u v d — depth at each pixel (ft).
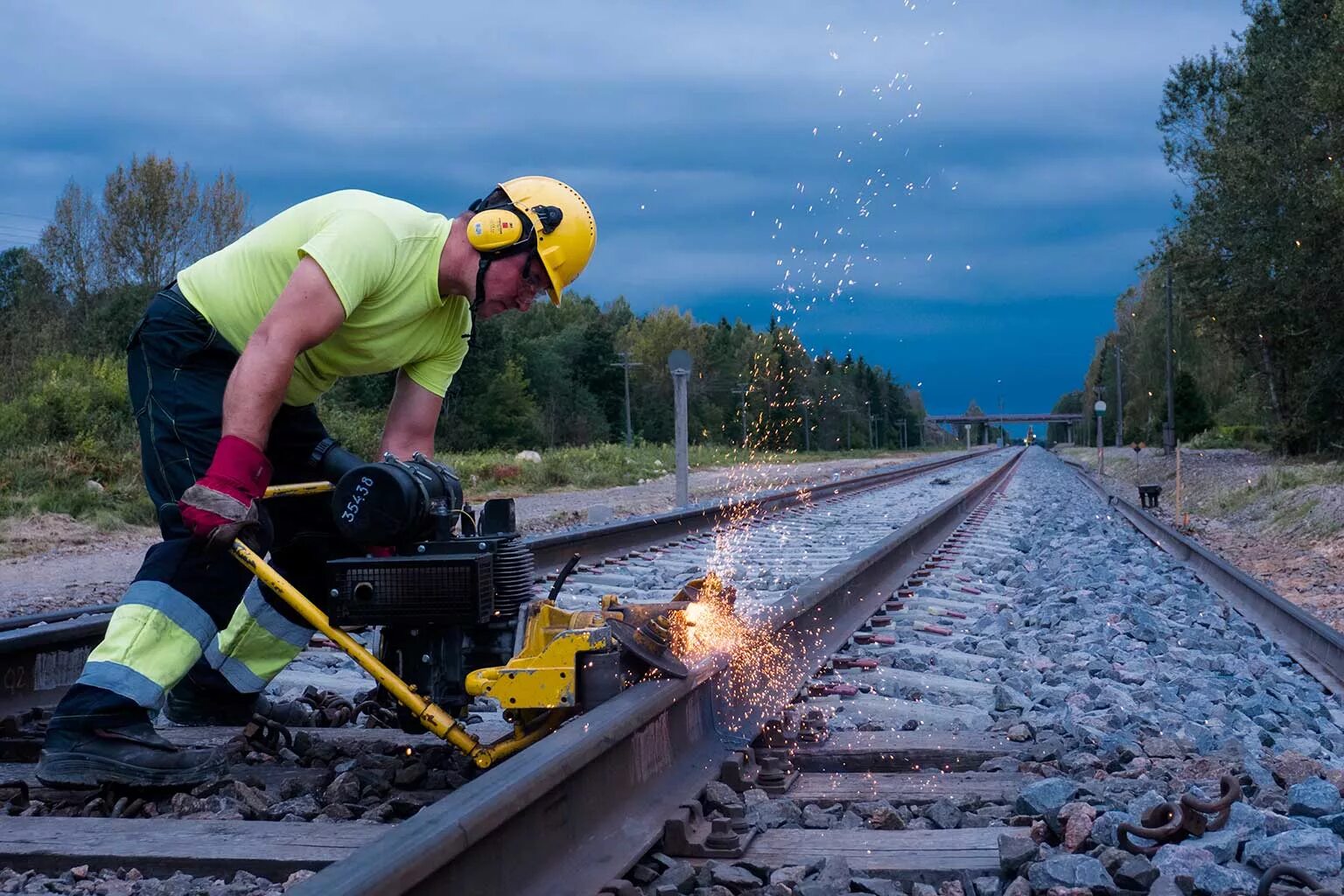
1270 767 11.10
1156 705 15.40
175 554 9.96
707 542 38.50
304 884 5.46
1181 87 107.04
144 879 8.16
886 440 404.57
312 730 12.60
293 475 11.62
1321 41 91.66
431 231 10.39
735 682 12.61
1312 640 20.44
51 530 43.34
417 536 10.19
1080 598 25.44
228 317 10.16
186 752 10.19
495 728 12.86
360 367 10.81
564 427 236.84
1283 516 51.03
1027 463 197.36
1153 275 200.95
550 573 27.25
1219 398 185.26
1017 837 8.45
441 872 6.31
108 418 57.06
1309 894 7.43
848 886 7.91
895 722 13.60
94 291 137.90
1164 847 8.20
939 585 27.99
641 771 9.34
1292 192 88.94
